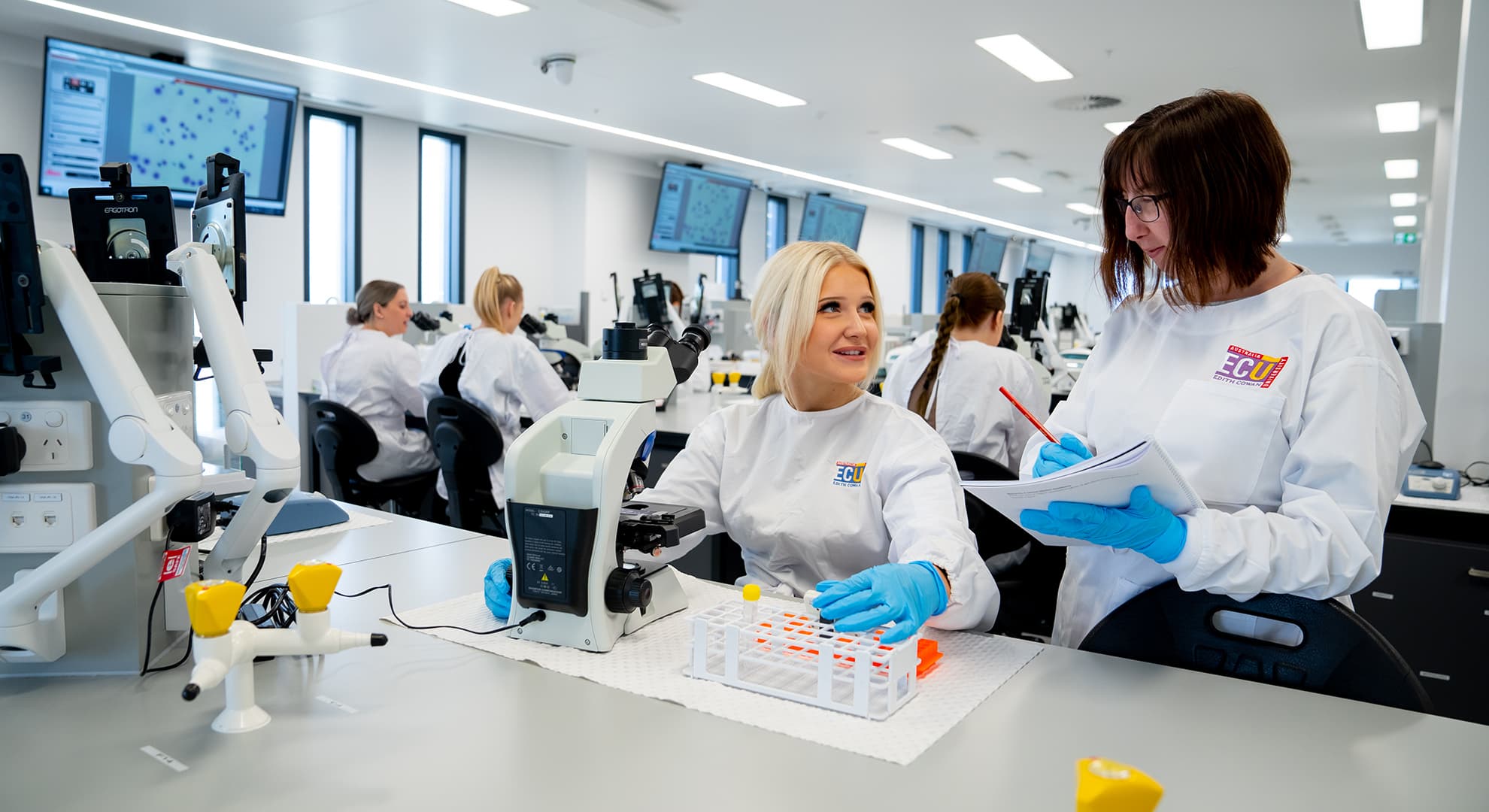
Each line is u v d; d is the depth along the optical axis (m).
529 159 7.83
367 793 0.71
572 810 0.69
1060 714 0.86
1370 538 0.94
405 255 7.04
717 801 0.70
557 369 4.23
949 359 2.67
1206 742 0.81
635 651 1.02
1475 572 2.13
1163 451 0.88
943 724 0.83
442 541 1.54
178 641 1.01
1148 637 1.07
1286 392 1.05
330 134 6.60
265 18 4.54
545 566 1.01
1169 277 1.10
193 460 0.89
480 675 0.95
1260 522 0.95
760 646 0.93
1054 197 10.35
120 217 1.13
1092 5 4.28
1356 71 5.21
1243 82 5.50
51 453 0.93
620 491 1.02
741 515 1.33
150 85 4.98
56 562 0.89
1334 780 0.74
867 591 0.91
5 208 0.85
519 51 5.12
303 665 0.98
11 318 0.88
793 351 1.24
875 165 8.52
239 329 1.00
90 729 0.83
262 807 0.69
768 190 10.09
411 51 5.12
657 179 8.59
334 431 3.12
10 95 4.86
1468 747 0.80
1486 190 2.60
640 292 4.62
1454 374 2.64
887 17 4.49
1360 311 1.03
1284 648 0.99
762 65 5.36
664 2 4.34
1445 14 4.29
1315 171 8.31
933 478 1.19
